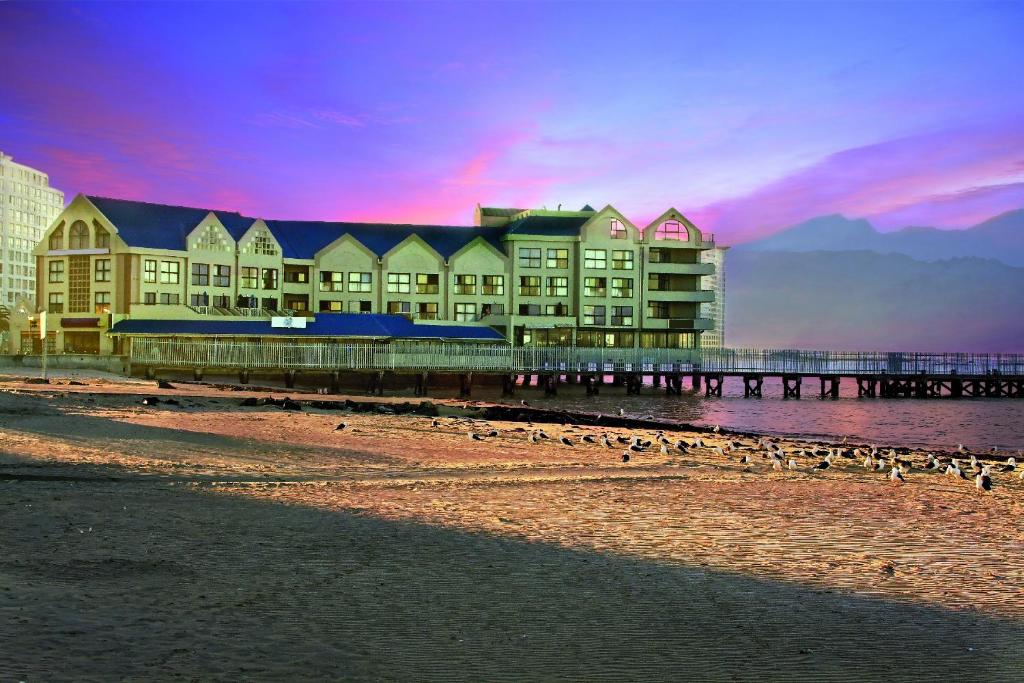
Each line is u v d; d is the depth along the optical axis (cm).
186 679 916
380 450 3256
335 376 8769
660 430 5194
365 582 1374
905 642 1146
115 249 9300
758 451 3634
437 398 8594
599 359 10162
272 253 10325
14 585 1246
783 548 1720
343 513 1959
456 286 11000
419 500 2170
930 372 11356
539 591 1354
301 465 2775
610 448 3528
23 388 5528
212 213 9906
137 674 923
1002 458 4088
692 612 1262
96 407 4316
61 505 1889
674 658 1062
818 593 1387
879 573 1528
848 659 1075
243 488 2253
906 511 2195
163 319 9181
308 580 1371
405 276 10850
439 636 1117
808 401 10256
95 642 1019
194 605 1203
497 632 1142
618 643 1113
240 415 4397
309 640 1076
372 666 994
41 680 888
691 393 11275
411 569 1470
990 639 1166
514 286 11125
